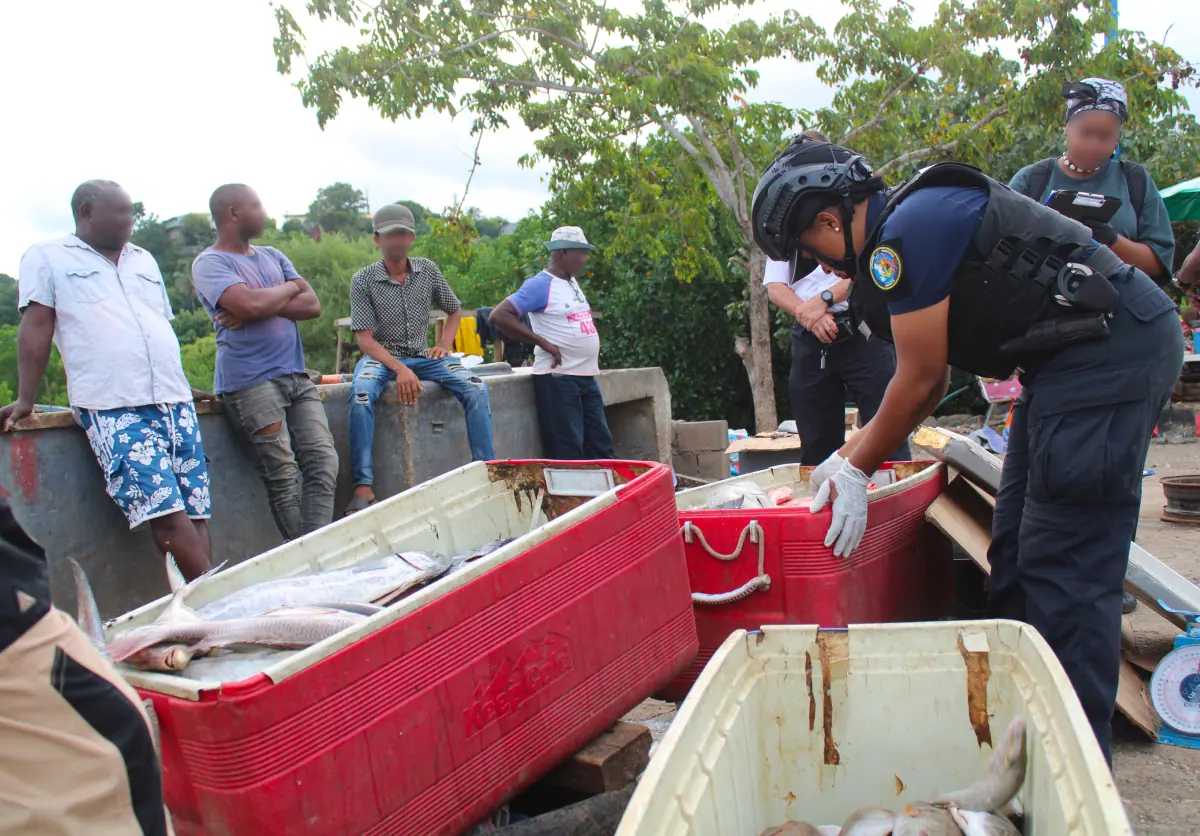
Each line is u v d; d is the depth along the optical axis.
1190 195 9.60
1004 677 2.21
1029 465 2.71
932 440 3.87
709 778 1.90
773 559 3.08
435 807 2.18
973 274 2.52
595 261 18.84
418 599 2.17
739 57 12.77
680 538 2.96
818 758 2.32
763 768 2.32
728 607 3.16
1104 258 2.55
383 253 5.46
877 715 2.29
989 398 11.16
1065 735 1.84
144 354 3.84
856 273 2.75
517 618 2.38
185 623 2.20
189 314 48.56
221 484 4.66
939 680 2.26
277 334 4.61
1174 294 12.52
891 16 12.99
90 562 4.04
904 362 2.63
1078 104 3.71
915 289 2.52
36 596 1.57
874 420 2.85
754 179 13.53
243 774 1.87
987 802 2.06
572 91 12.77
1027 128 15.35
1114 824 1.48
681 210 13.51
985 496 4.13
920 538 3.66
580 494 3.33
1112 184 3.78
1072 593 2.65
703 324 17.80
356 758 2.02
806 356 4.74
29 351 3.74
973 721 2.23
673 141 14.20
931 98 13.80
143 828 1.63
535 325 6.46
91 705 1.58
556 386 6.48
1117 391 2.51
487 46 12.80
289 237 45.50
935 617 3.84
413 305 5.50
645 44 12.30
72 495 3.97
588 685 2.57
